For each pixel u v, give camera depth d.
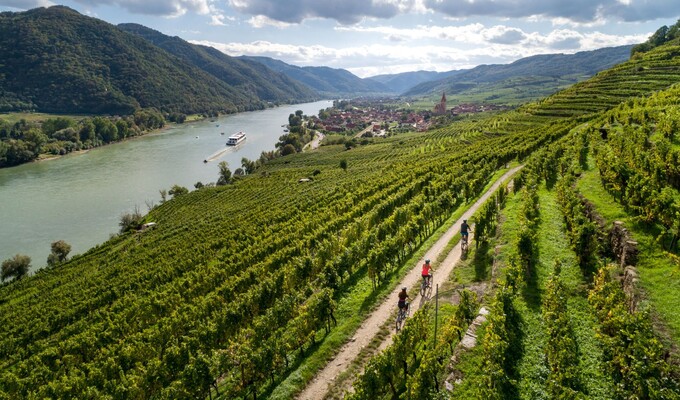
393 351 20.03
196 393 24.69
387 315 27.84
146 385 28.72
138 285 59.16
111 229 104.69
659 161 31.19
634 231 24.41
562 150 54.94
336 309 29.89
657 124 46.47
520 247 25.38
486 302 23.81
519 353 18.81
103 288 61.28
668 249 22.02
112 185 141.50
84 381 32.16
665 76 116.25
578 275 24.45
